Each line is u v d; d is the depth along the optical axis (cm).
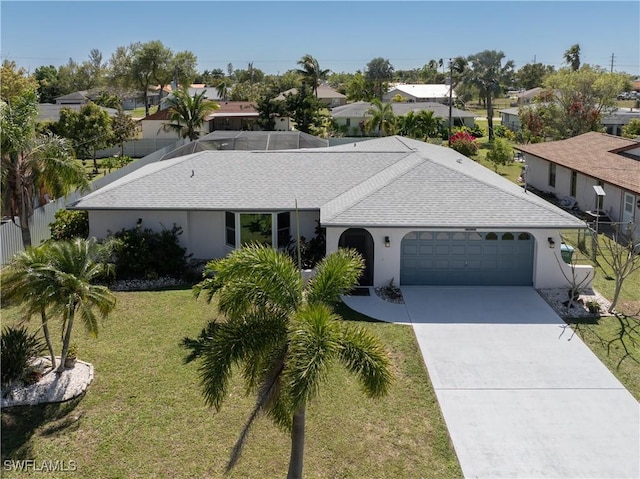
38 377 1313
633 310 1783
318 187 2306
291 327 859
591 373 1400
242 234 2217
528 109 5594
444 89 10788
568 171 3350
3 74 4525
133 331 1622
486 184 2070
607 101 5047
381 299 1877
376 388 852
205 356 878
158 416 1205
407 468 1060
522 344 1554
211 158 2522
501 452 1106
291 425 905
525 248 1992
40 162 1997
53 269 1230
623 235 2573
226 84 10388
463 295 1917
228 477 1031
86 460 1068
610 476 1040
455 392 1316
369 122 5703
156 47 9119
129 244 2052
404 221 1889
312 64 8225
